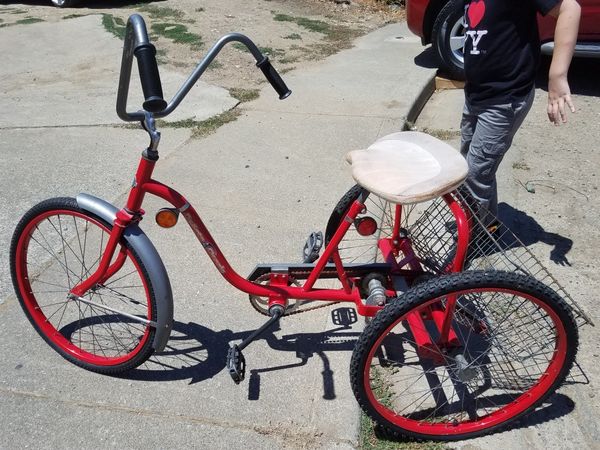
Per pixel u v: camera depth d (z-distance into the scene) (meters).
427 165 2.45
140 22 2.05
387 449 2.47
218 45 2.32
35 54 7.43
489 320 2.60
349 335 3.02
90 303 2.76
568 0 2.64
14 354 2.87
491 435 2.54
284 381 2.75
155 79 1.99
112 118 5.55
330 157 4.82
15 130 5.30
